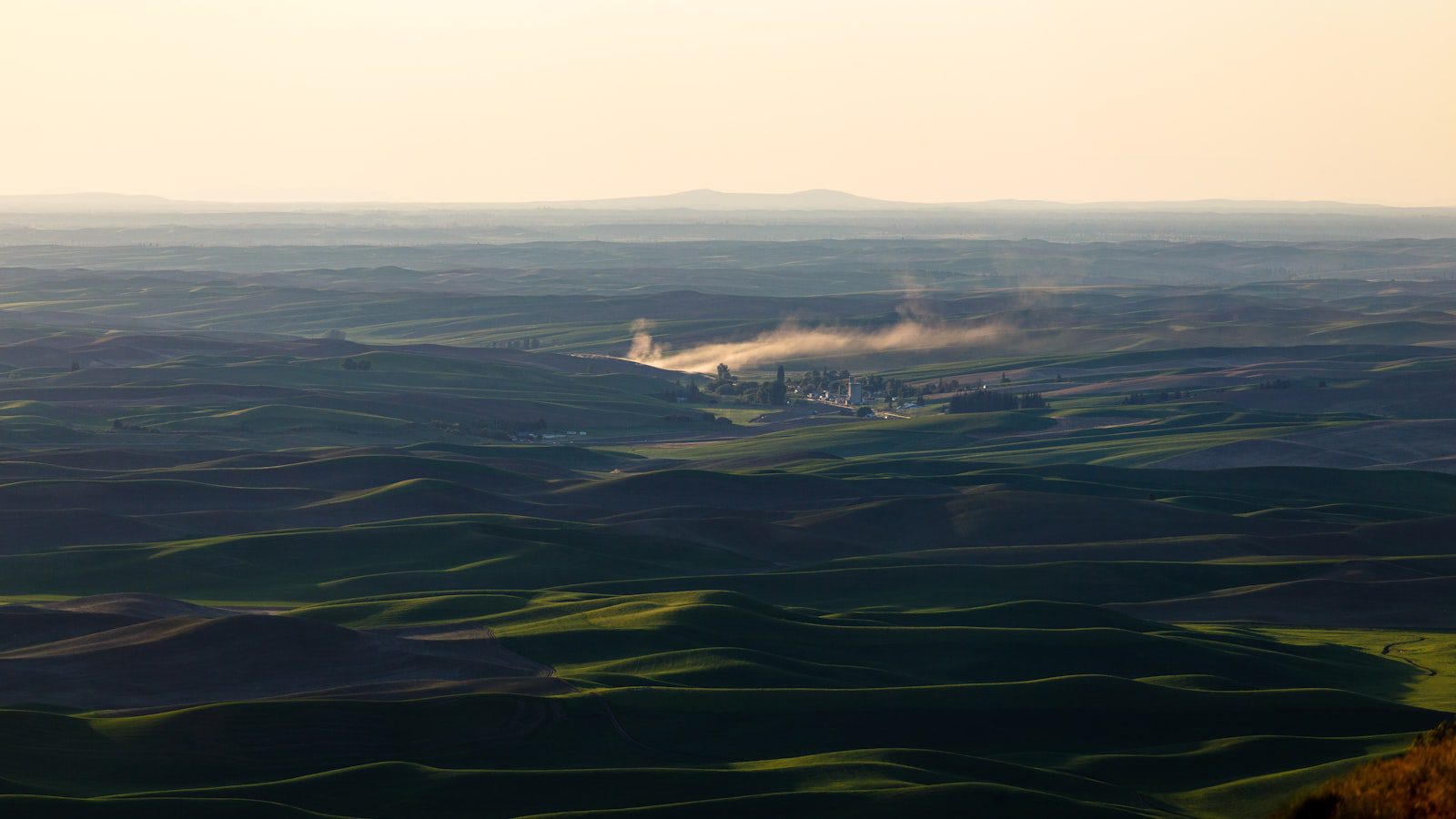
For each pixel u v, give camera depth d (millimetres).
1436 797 88938
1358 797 92312
